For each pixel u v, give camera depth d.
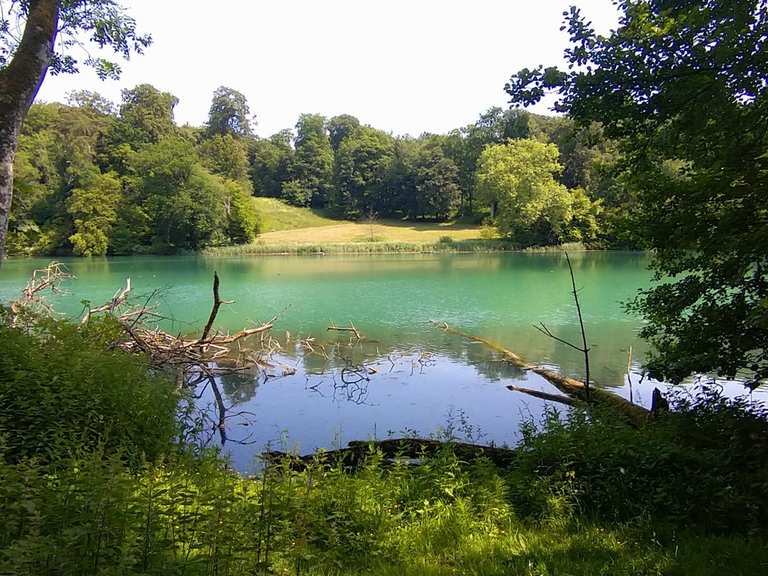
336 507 4.64
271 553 3.75
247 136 119.19
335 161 112.88
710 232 6.42
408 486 5.34
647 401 11.39
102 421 6.18
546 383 13.57
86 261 55.28
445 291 31.75
